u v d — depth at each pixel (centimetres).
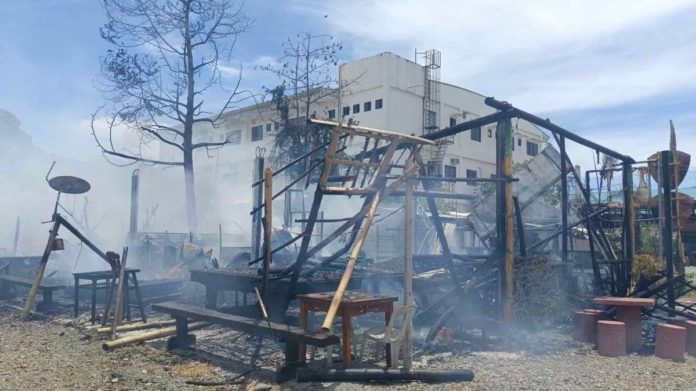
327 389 514
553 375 567
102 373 575
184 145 2114
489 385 529
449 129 848
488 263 792
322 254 1697
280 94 2286
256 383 537
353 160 669
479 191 2284
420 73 3191
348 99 3119
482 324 757
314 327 769
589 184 1187
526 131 3900
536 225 1280
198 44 2120
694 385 535
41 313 945
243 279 798
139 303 851
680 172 1300
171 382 544
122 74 2011
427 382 535
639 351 689
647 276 1034
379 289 895
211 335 757
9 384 534
